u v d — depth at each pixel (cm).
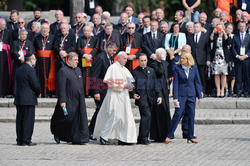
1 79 6356
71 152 4066
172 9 9369
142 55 4478
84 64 5988
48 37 6278
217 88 6200
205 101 5959
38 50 6275
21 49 6225
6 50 6372
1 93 6366
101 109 4466
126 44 5875
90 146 4359
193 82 4500
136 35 5888
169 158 3825
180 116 4475
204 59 6094
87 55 5956
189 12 6812
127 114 4388
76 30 6397
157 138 4594
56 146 4356
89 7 7294
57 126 4428
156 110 4572
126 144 4403
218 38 6125
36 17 6781
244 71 6169
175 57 5581
